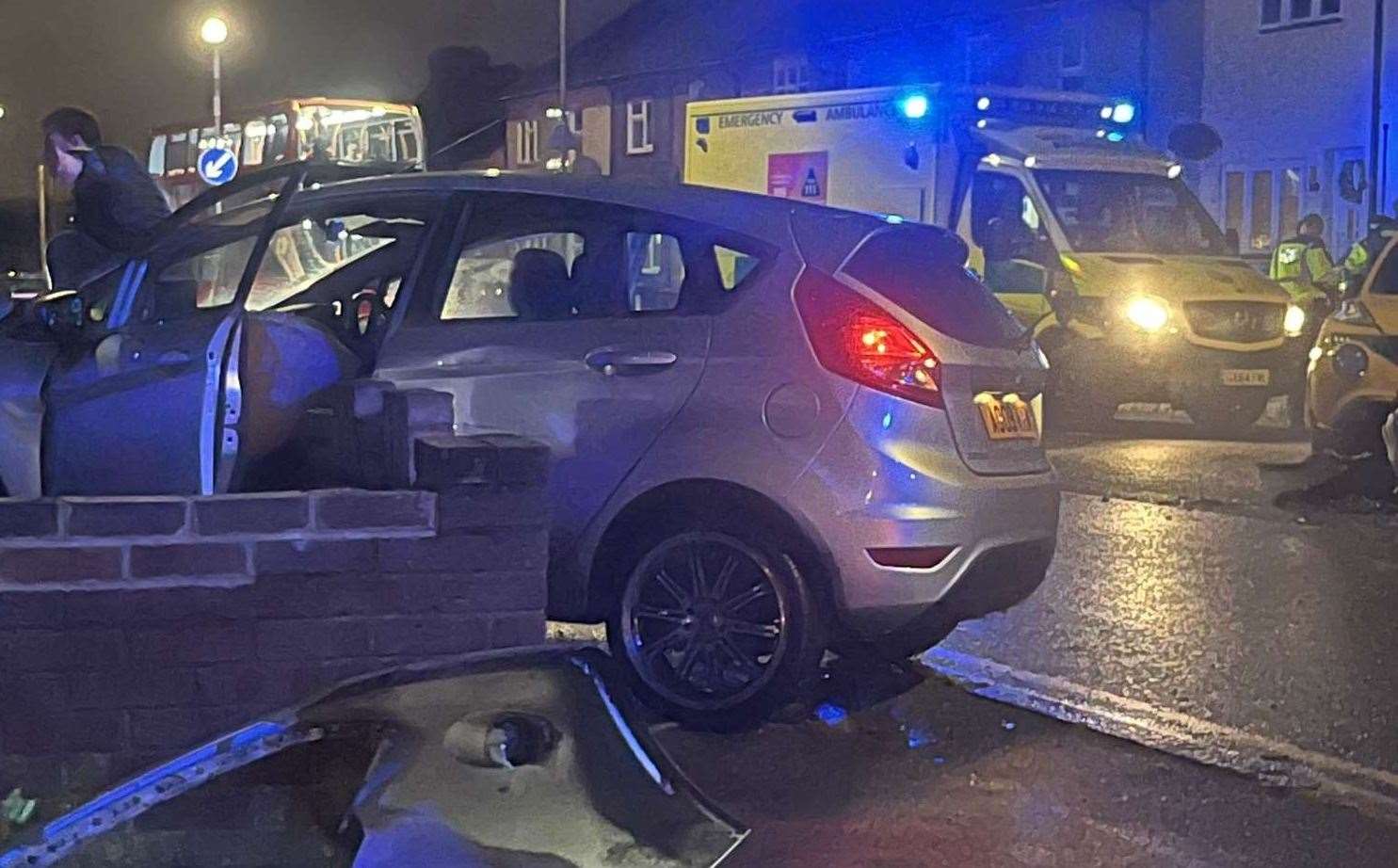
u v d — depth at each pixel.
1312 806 5.64
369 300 6.92
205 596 4.86
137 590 4.81
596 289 6.52
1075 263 16.41
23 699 4.76
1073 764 6.04
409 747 3.36
